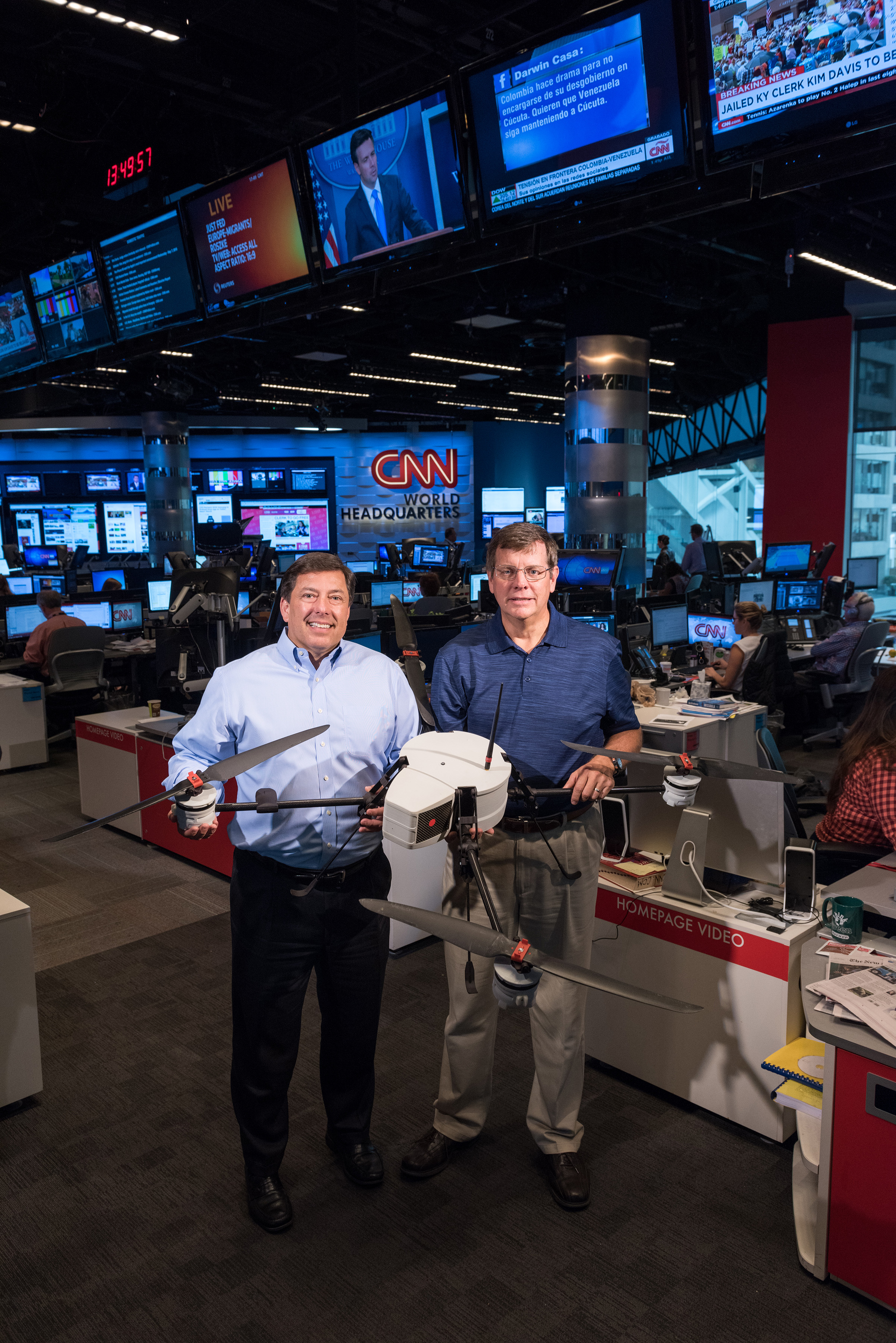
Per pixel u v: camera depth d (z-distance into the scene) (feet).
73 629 21.09
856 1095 5.45
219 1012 9.40
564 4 20.98
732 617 20.92
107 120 24.61
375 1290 5.81
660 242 24.82
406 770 4.93
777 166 13.62
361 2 19.51
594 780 5.80
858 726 7.93
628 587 21.80
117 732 14.92
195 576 13.20
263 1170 6.41
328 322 33.88
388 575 34.24
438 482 59.11
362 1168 6.70
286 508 57.41
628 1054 7.94
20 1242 6.27
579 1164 6.68
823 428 33.65
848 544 34.19
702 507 66.59
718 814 7.34
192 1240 6.27
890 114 11.00
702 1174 6.84
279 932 6.01
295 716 5.90
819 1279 5.83
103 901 12.44
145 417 46.65
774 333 34.24
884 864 7.57
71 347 26.03
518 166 14.58
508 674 6.56
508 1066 8.29
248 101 23.94
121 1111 7.74
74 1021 9.25
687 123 12.61
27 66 22.20
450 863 6.61
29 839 15.14
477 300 32.45
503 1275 5.91
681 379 53.57
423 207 16.19
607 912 7.88
